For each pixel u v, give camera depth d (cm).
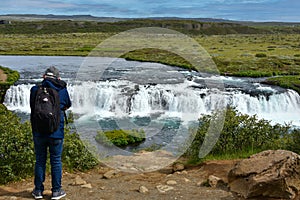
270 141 1017
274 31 17500
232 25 15412
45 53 6369
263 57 5281
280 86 3173
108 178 761
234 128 1010
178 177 745
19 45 8088
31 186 688
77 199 614
